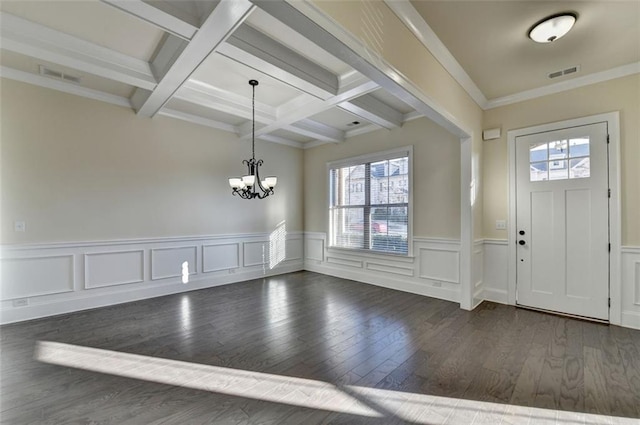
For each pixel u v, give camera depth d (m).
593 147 3.23
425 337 2.81
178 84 3.10
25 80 3.28
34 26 2.41
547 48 2.77
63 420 1.68
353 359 2.40
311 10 1.48
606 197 3.16
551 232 3.50
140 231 4.12
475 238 3.76
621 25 2.44
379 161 4.94
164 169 4.36
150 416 1.72
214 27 2.22
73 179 3.59
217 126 4.90
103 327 3.06
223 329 3.02
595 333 2.87
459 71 3.13
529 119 3.65
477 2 2.20
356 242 5.29
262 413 1.75
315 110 3.91
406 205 4.56
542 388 1.98
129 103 4.02
